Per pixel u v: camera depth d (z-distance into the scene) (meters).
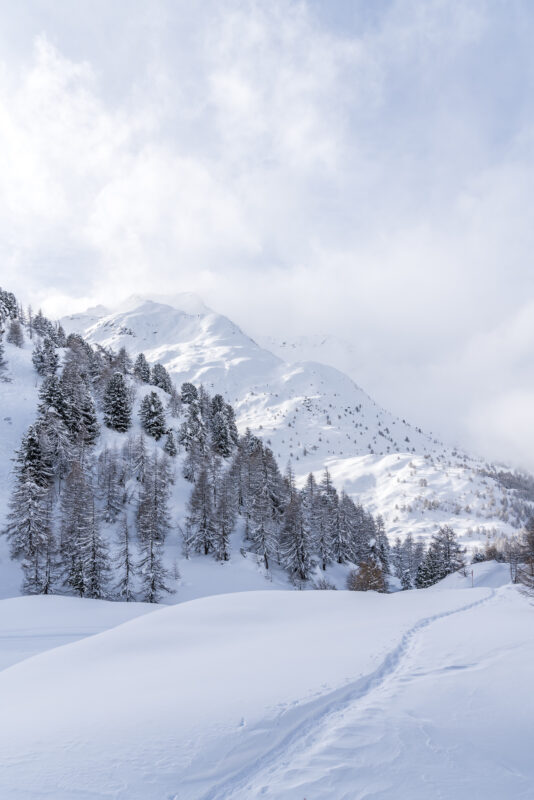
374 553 73.00
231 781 5.79
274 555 60.97
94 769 6.11
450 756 6.01
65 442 62.41
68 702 9.29
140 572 43.91
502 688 8.41
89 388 94.81
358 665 10.44
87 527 41.66
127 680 10.80
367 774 5.66
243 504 73.81
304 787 5.48
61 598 35.25
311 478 82.50
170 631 17.53
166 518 58.84
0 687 11.80
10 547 47.53
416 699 8.10
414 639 13.47
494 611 19.81
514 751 6.09
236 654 12.59
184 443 87.75
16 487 54.50
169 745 6.73
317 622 17.67
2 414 73.19
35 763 6.30
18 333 108.81
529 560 32.91
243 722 7.38
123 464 69.69
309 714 7.62
